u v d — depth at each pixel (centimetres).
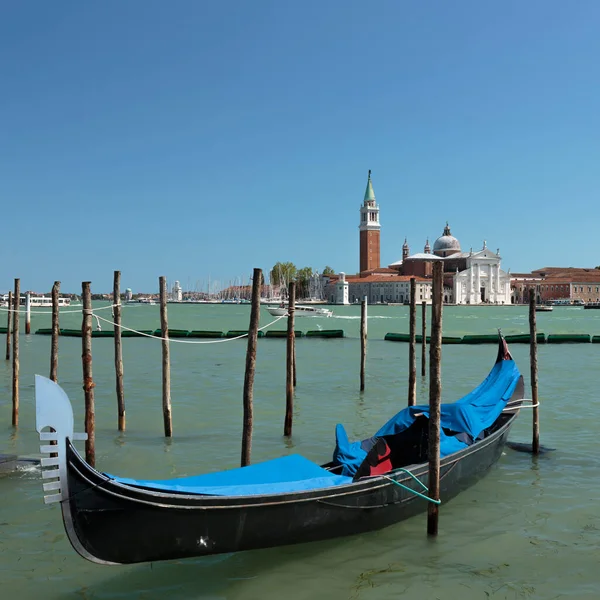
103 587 892
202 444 1678
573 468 1445
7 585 893
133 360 3903
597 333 7338
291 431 1802
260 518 927
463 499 1238
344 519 1016
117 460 1512
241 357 4153
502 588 895
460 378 3111
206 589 891
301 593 880
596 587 897
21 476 1319
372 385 2811
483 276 18038
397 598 867
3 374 3152
